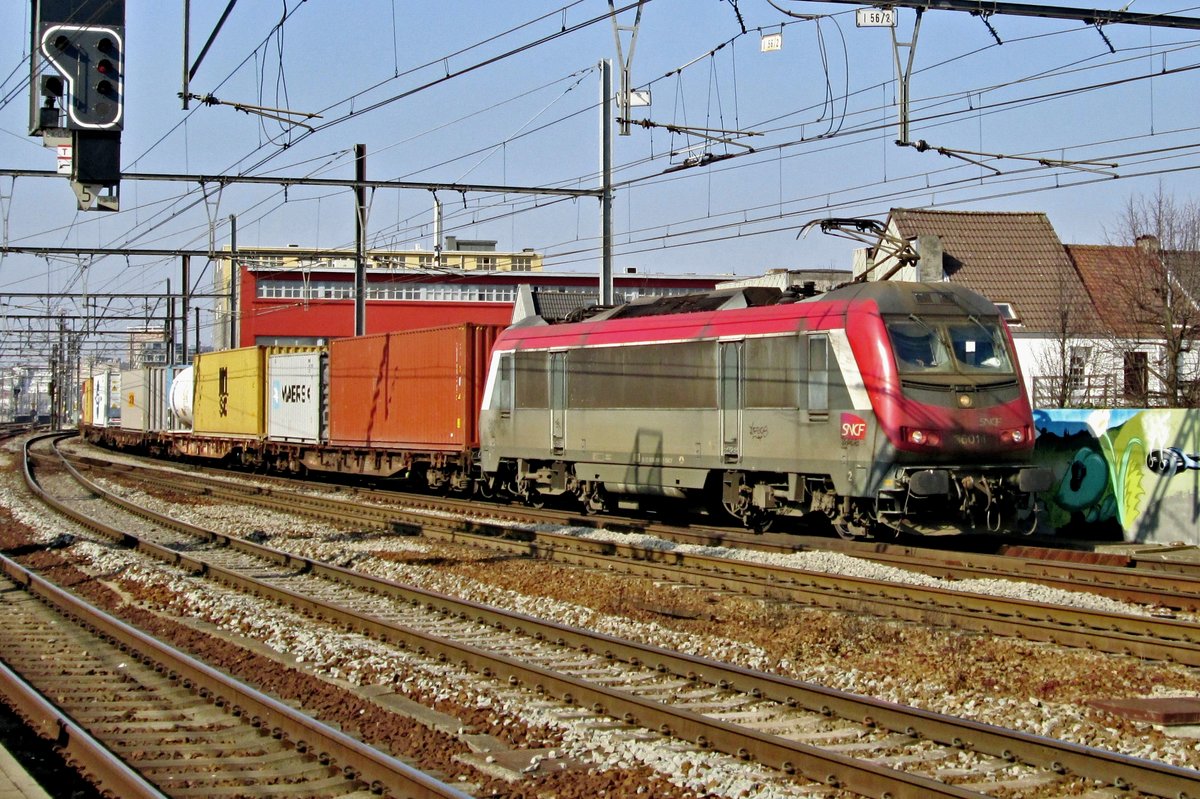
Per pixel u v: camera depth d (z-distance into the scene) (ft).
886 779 22.35
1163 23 38.58
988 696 30.58
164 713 29.73
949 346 54.70
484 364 84.94
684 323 63.41
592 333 69.67
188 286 151.84
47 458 154.30
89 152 46.42
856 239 72.38
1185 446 61.72
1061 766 23.84
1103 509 65.87
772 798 22.71
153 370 164.66
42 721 28.07
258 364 122.01
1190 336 112.16
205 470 136.98
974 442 53.93
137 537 64.69
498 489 82.84
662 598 44.65
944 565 49.57
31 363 322.96
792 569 47.62
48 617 43.80
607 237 81.61
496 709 29.22
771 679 29.73
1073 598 43.62
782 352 57.57
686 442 62.80
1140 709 28.17
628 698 28.17
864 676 32.48
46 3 45.65
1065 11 37.73
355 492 98.78
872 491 53.31
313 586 49.37
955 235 140.05
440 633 39.11
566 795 23.21
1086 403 111.14
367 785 23.94
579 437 70.38
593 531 65.31
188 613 44.45
